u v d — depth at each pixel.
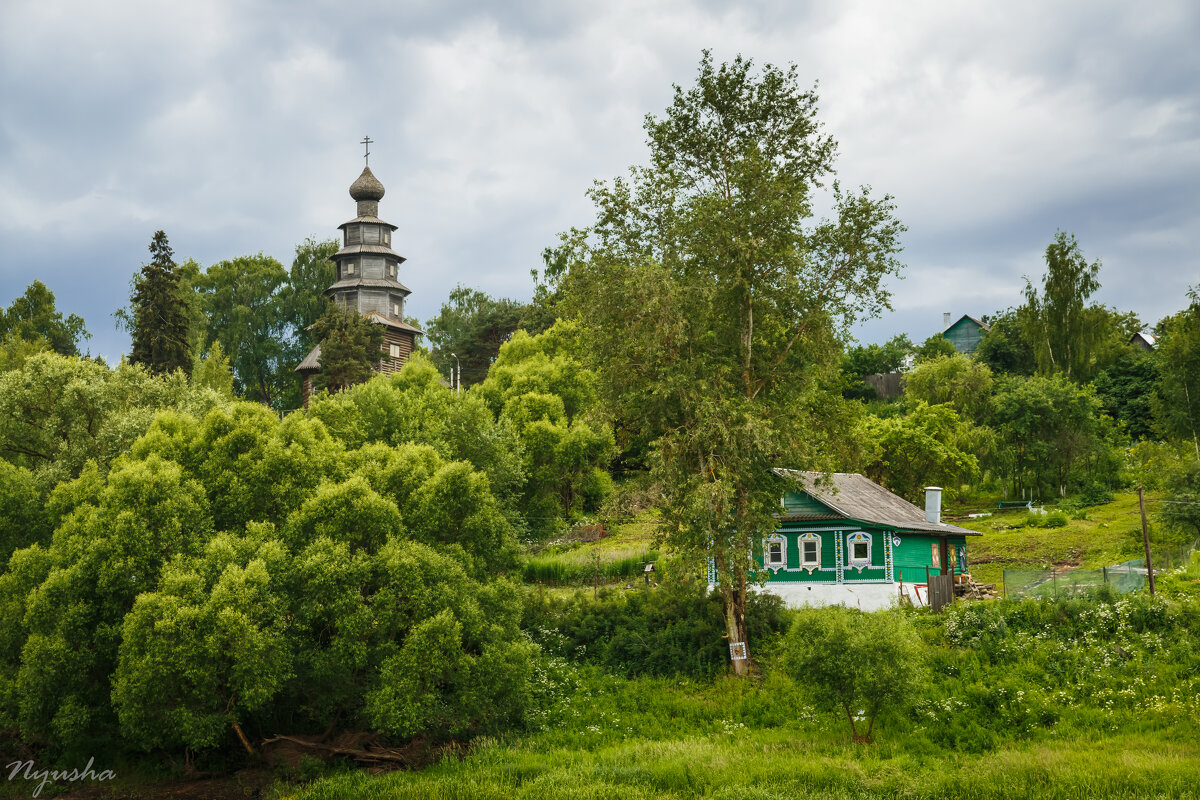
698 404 32.66
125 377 42.75
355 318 82.75
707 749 27.38
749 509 33.84
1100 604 32.00
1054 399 71.62
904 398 95.62
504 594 30.88
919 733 27.47
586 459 65.62
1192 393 69.31
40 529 32.34
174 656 24.70
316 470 31.45
